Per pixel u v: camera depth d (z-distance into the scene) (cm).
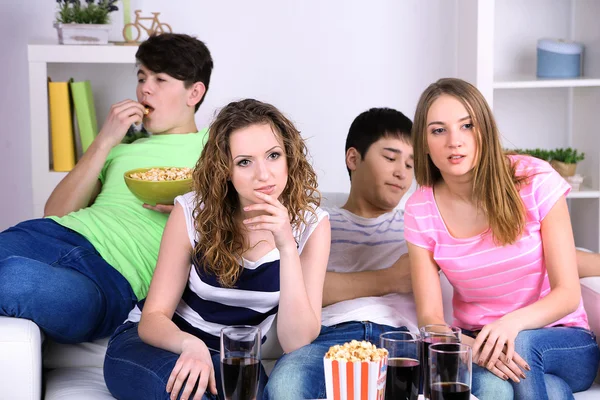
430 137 212
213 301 210
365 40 367
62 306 214
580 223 365
